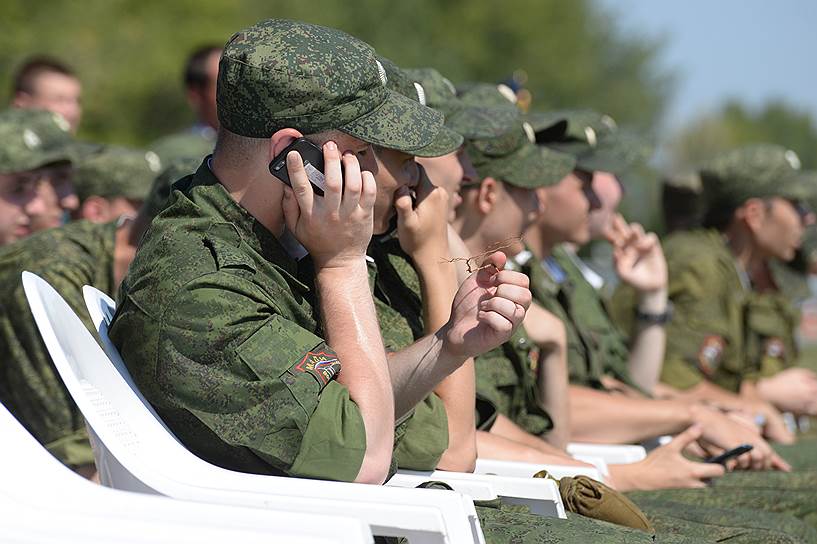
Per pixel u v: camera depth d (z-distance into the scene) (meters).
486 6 90.88
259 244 8.24
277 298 8.12
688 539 8.31
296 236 8.28
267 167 8.17
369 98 8.31
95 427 7.52
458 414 10.20
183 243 7.97
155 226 8.21
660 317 17.23
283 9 76.94
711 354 18.72
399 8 85.50
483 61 89.06
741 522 10.65
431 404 9.80
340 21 81.75
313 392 7.68
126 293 8.04
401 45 84.31
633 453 13.68
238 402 7.64
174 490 7.58
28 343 12.08
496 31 91.38
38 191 15.07
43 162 14.93
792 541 9.73
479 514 8.88
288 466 7.69
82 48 60.28
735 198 20.95
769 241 20.91
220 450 7.80
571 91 94.12
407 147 8.27
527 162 13.52
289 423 7.61
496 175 13.44
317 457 7.67
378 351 8.21
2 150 14.84
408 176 9.64
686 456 15.75
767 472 14.46
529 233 15.54
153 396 7.88
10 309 12.14
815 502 12.59
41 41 59.50
